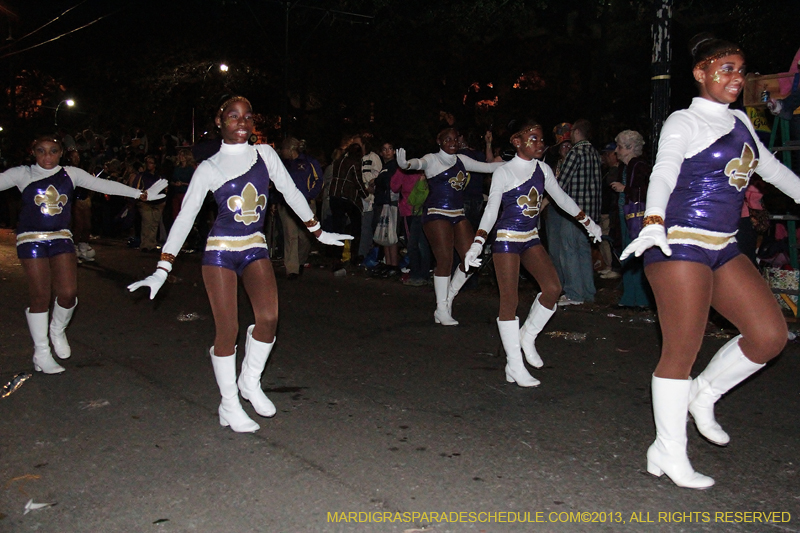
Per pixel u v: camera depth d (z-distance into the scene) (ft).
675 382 12.41
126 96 82.84
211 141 28.09
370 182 36.37
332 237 16.16
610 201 32.60
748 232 24.11
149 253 43.45
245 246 14.69
